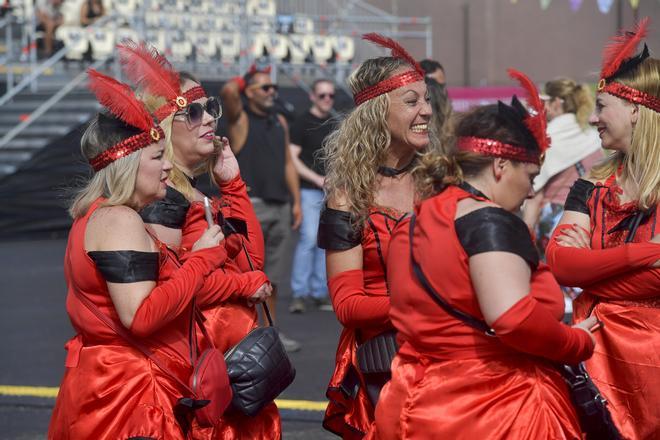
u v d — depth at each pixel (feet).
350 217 16.28
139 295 14.35
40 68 76.07
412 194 16.70
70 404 14.93
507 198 12.78
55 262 58.29
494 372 12.66
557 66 100.42
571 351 12.60
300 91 78.28
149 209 16.78
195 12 83.41
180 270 15.19
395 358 13.55
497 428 12.53
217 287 16.96
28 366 32.76
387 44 16.84
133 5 84.38
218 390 15.35
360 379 16.01
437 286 12.62
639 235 16.62
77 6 83.41
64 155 69.92
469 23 103.40
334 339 35.81
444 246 12.50
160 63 17.52
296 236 68.18
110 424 14.67
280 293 46.80
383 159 16.67
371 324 15.66
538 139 12.63
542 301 12.62
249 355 16.62
